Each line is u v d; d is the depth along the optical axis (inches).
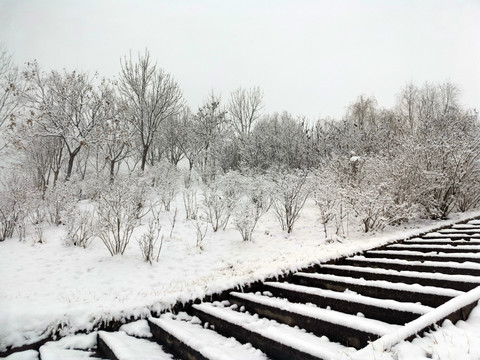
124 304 135.5
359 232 358.6
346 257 209.2
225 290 154.9
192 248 313.3
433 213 377.1
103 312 128.3
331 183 407.8
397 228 361.7
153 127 696.4
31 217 389.4
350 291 145.9
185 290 152.1
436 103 1064.2
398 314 108.0
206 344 102.7
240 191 428.1
